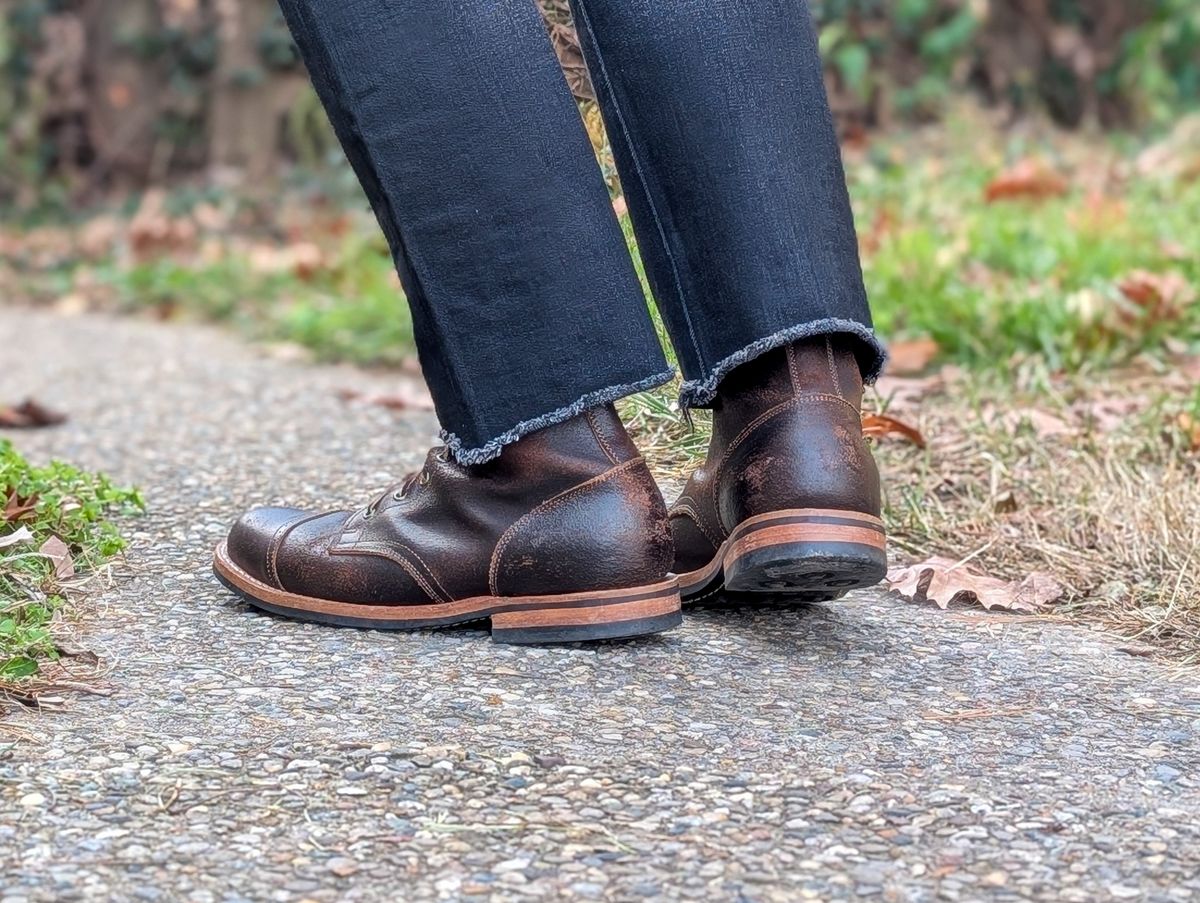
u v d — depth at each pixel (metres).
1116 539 1.89
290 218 5.29
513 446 1.42
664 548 1.44
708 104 1.36
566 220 1.35
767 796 1.17
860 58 5.43
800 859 1.08
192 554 1.78
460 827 1.11
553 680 1.38
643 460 1.45
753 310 1.37
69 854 1.06
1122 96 6.12
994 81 6.05
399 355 3.43
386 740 1.25
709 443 1.59
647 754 1.24
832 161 1.41
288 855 1.07
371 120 1.35
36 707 1.31
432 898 1.02
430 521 1.48
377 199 1.38
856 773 1.22
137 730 1.26
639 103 1.38
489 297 1.36
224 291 4.41
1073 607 1.73
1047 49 6.08
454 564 1.46
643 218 1.41
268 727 1.27
